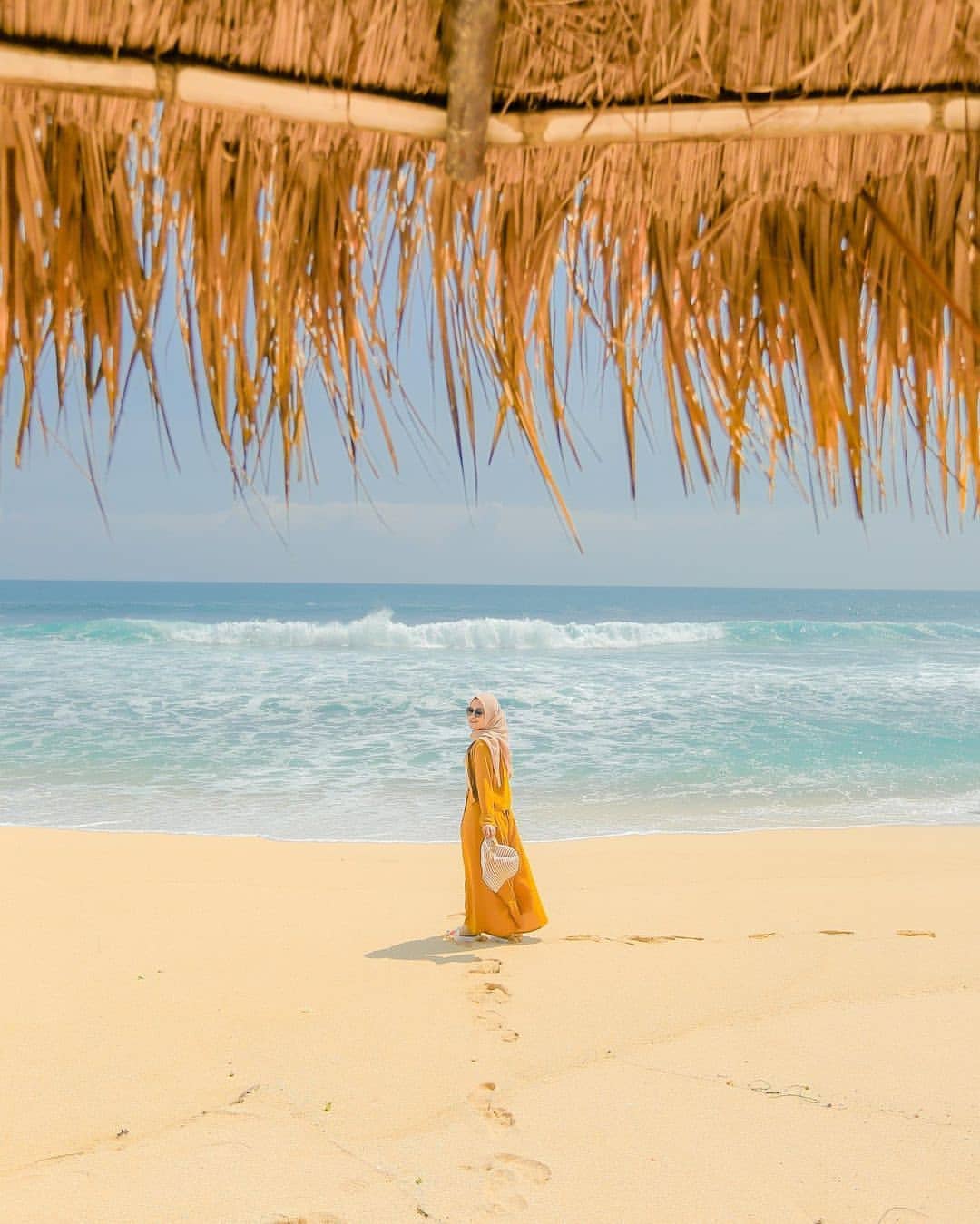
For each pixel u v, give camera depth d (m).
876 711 18.86
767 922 6.77
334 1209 3.21
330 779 13.09
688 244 1.10
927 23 0.97
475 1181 3.38
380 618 32.47
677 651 30.59
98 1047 4.53
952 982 5.45
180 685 21.38
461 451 1.05
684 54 1.00
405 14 0.96
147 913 6.94
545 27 1.00
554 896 7.57
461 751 14.92
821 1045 4.54
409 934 6.52
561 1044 4.55
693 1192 3.31
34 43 0.90
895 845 9.56
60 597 98.50
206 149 1.00
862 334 1.10
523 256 1.09
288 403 1.02
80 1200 3.26
